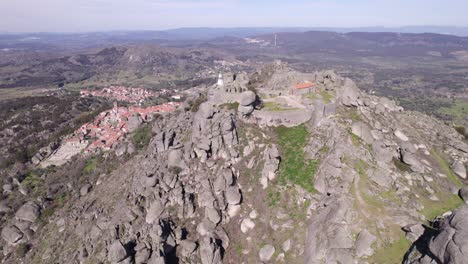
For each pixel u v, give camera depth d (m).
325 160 80.69
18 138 184.62
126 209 86.44
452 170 87.19
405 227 63.03
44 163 150.38
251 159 89.62
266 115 98.69
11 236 100.31
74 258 83.06
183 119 114.62
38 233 101.06
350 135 86.19
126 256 69.38
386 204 68.94
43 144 169.12
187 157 92.31
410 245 60.06
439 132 105.25
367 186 72.69
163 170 91.00
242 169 88.88
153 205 83.19
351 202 68.25
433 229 59.38
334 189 72.62
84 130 177.50
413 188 76.88
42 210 109.88
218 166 89.06
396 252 59.31
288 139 93.06
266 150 89.56
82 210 101.00
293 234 71.56
